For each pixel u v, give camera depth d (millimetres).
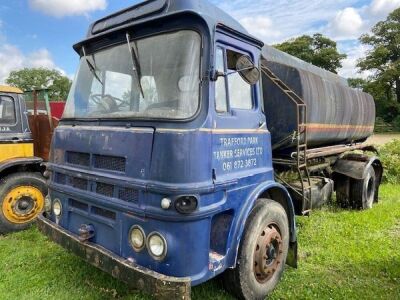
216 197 3059
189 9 3105
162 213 2785
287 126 4816
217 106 3197
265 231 3654
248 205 3424
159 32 3301
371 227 5926
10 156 5926
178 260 2809
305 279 4156
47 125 6496
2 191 5680
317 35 49688
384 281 4168
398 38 49250
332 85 6051
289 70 4977
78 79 4035
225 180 3148
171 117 2934
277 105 4859
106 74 3684
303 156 4922
